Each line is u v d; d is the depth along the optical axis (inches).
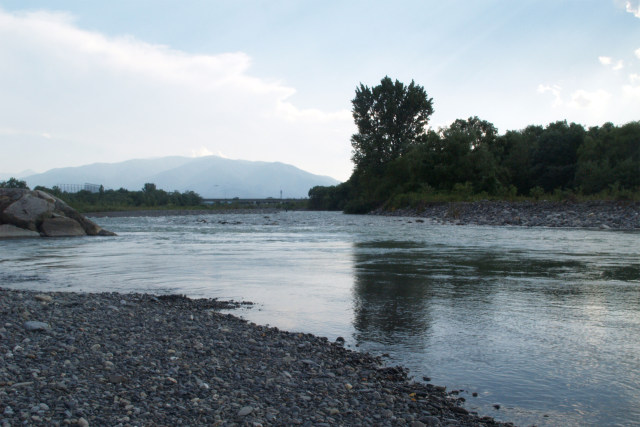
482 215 1852.9
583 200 1780.3
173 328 301.7
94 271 588.7
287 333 305.9
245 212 4333.2
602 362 255.6
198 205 5295.3
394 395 211.3
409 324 333.7
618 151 2487.7
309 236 1203.9
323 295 433.7
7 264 657.6
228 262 674.2
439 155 2726.4
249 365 241.0
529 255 731.4
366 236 1178.0
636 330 314.2
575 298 413.1
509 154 3107.8
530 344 287.1
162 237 1208.8
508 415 195.5
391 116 3134.8
